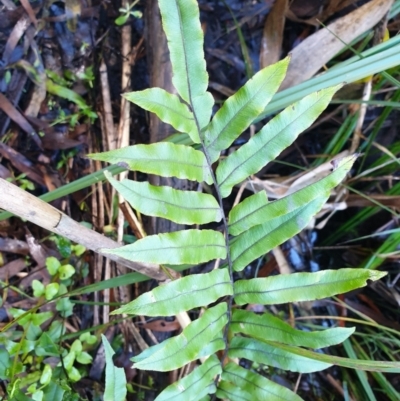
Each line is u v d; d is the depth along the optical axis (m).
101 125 0.39
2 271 0.35
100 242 0.26
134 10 0.39
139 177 0.39
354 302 0.40
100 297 0.37
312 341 0.25
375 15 0.35
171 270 0.29
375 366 0.20
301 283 0.24
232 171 0.23
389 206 0.38
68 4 0.37
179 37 0.21
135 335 0.36
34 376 0.31
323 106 0.21
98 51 0.39
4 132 0.37
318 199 0.24
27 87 0.37
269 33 0.39
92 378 0.35
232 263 0.26
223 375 0.28
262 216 0.24
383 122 0.39
